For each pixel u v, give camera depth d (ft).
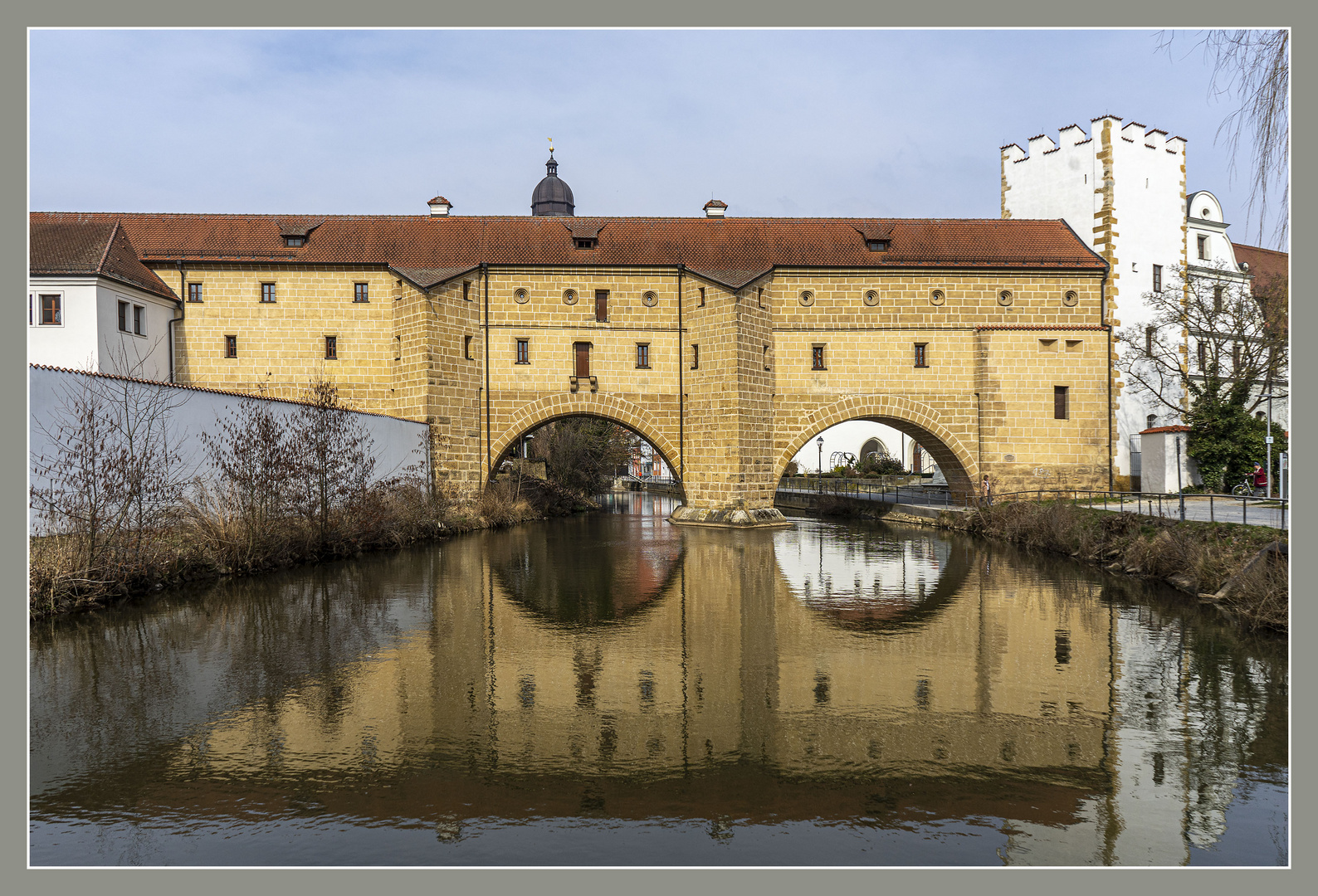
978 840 21.50
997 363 119.96
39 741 27.89
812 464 230.07
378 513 81.66
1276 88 30.42
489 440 119.14
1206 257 143.95
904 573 69.15
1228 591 51.16
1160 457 113.91
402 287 114.73
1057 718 30.99
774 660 39.65
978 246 127.24
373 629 45.47
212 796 23.72
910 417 121.29
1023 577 66.13
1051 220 133.90
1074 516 82.33
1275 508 82.79
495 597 56.18
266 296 117.91
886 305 121.29
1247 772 26.09
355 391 117.80
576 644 42.68
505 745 27.86
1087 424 120.37
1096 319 123.95
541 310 120.47
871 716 31.22
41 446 47.29
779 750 27.66
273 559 65.87
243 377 116.98
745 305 115.34
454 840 21.17
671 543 95.30
